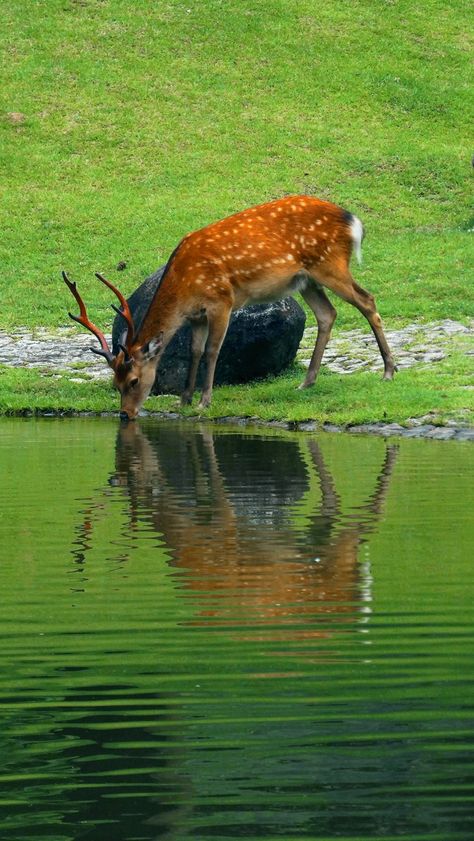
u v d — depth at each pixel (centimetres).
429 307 2272
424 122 3516
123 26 3772
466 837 405
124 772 462
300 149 3338
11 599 719
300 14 3888
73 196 3095
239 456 1302
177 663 592
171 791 443
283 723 507
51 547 858
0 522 950
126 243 2875
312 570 779
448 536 878
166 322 1633
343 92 3606
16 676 577
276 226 1656
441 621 659
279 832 410
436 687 550
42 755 479
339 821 416
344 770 457
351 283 1691
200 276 1630
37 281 2700
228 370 1812
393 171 3256
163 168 3231
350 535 886
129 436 1480
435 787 443
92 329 1670
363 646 616
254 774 456
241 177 3198
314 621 662
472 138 3466
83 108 3447
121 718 518
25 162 3231
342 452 1323
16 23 3750
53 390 1845
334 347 2053
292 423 1573
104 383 1894
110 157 3272
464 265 2569
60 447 1387
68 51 3656
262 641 628
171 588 739
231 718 514
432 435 1446
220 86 3575
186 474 1182
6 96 3466
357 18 3909
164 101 3500
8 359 2098
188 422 1620
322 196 3131
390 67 3709
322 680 563
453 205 3120
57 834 413
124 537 889
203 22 3816
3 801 439
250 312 1786
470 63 3778
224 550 840
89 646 623
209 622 663
